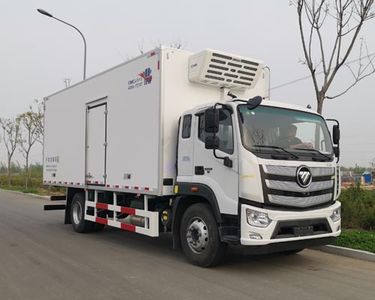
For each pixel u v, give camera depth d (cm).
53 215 1673
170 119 836
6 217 1592
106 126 1034
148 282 673
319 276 709
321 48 1117
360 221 1055
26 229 1275
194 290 629
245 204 682
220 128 735
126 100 949
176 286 650
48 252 916
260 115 733
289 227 698
